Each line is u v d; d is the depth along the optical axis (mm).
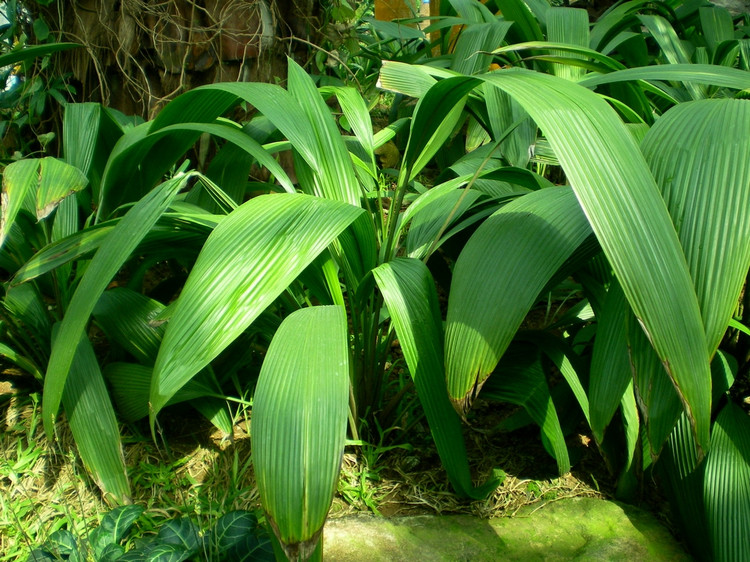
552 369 1449
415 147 1166
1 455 1244
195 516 1119
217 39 1792
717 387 1160
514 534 1123
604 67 1608
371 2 3361
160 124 1344
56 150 2016
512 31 2156
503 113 1553
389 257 1182
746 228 762
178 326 850
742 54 1865
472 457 1301
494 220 1021
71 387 1135
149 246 1176
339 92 1364
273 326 1241
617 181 784
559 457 1131
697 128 847
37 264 1110
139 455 1239
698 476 1116
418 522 1130
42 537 1083
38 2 1764
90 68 1855
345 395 807
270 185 1594
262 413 799
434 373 1055
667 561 1091
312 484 762
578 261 1096
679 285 758
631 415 1129
